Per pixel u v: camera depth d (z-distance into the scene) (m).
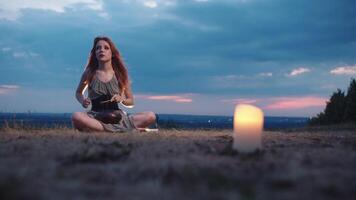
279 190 2.19
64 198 1.99
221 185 2.26
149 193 2.12
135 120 7.37
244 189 2.16
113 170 2.71
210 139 5.40
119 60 7.77
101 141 4.77
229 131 8.08
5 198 1.97
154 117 7.56
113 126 7.05
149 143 4.62
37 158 3.18
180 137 5.70
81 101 7.69
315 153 3.68
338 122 16.34
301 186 2.26
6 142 4.50
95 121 6.91
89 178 2.44
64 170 2.66
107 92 7.45
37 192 2.07
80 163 3.03
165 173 2.59
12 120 8.07
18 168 2.64
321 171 2.64
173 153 3.64
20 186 2.16
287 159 3.27
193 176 2.46
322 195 2.10
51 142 4.53
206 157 3.34
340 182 2.32
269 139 5.65
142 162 3.01
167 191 2.16
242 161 3.15
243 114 3.58
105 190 2.16
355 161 3.15
